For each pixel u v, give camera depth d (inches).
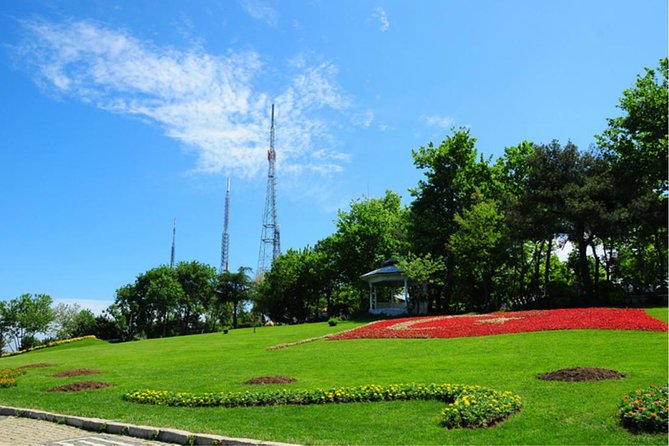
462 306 2444.6
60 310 3203.7
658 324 850.1
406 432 397.7
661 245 1849.2
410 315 2000.5
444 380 569.3
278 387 607.5
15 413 589.9
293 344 1112.2
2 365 1168.2
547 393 469.1
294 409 498.9
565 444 341.4
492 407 412.8
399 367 675.4
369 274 2247.8
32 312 3016.7
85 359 1141.7
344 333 1224.2
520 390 489.7
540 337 845.8
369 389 523.5
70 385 724.7
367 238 2605.8
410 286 2283.5
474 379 559.8
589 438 348.2
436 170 2129.7
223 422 465.7
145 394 611.5
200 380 709.9
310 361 809.5
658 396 380.2
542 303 1717.5
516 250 2018.9
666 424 341.7
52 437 464.8
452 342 892.0
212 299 3508.9
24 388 764.0
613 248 2135.8
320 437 398.3
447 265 2121.1
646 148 1648.6
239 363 861.2
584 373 516.7
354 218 2677.2
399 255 2305.6
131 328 3260.3
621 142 1717.5
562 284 1870.1
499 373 583.2
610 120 1790.1
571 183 1621.6
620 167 1691.7
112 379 780.6
